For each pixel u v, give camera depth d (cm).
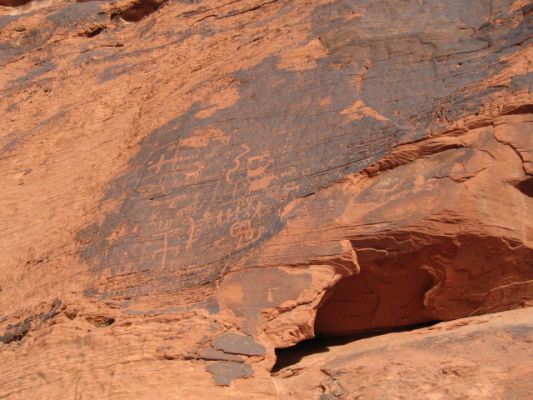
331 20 858
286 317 616
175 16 1153
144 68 1053
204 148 769
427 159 670
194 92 868
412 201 647
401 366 543
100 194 802
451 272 644
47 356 638
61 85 1115
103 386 592
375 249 646
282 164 714
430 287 662
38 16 1370
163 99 905
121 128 922
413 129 687
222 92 838
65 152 945
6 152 988
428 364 535
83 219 778
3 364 652
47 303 697
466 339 554
